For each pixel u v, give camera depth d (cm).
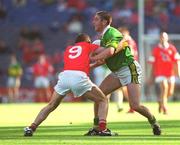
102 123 3025
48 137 2952
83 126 3806
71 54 3016
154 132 3109
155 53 5597
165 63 5516
